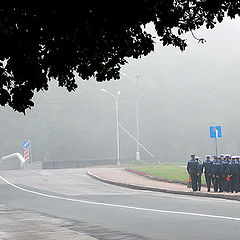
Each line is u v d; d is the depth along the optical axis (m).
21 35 8.66
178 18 9.05
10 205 29.33
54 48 8.92
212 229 17.53
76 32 8.66
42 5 8.40
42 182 49.09
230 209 24.22
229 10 8.88
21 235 17.25
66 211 25.23
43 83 9.18
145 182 44.41
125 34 9.01
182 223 19.36
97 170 62.44
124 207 26.44
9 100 9.21
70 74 9.47
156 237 16.23
